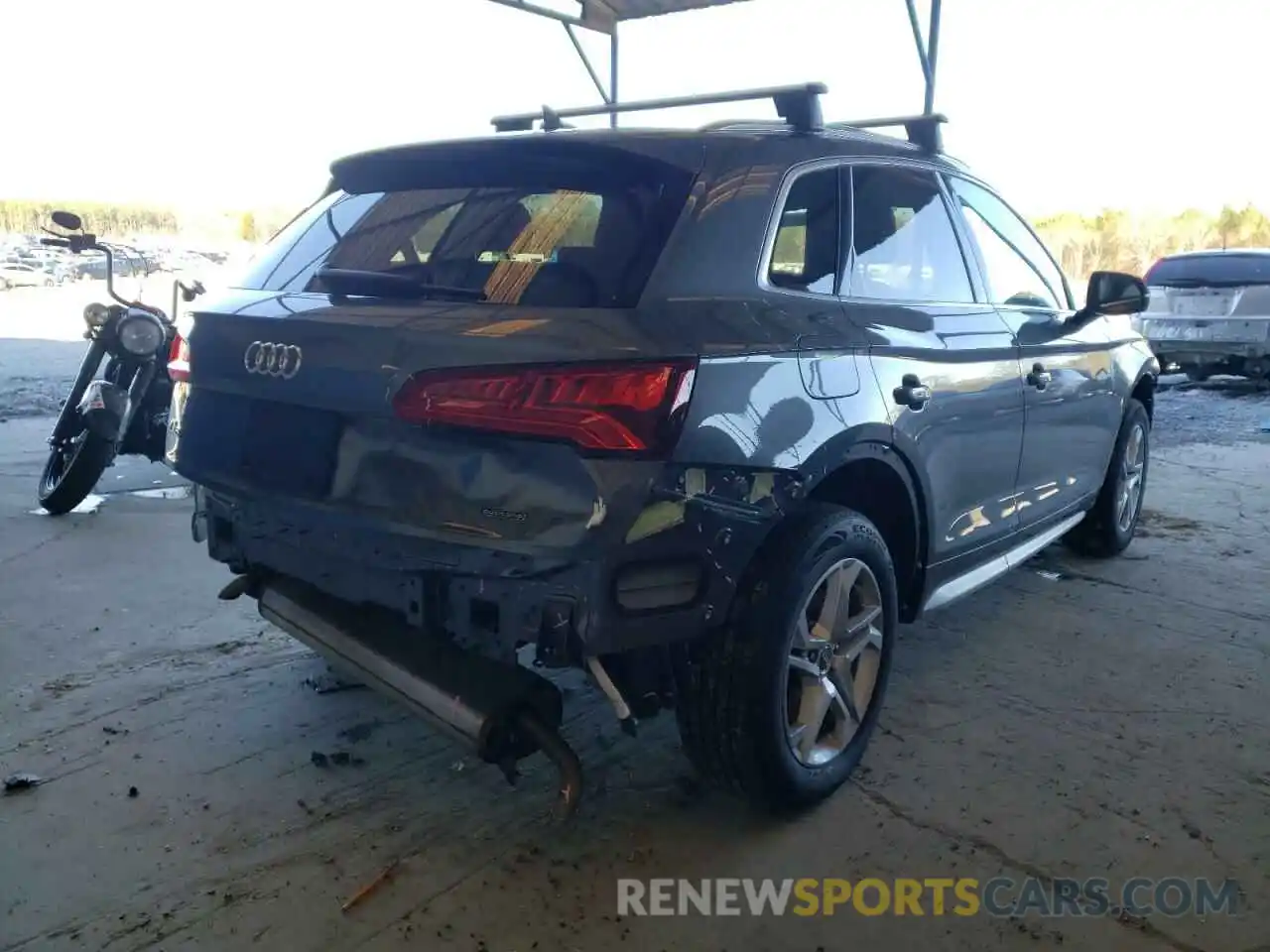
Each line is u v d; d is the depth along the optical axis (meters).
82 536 5.30
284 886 2.55
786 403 2.64
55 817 2.81
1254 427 9.69
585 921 2.46
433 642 2.63
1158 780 3.13
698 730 2.76
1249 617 4.54
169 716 3.40
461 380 2.33
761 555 2.71
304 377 2.59
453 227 2.80
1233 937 2.44
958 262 3.78
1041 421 4.12
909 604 3.49
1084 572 5.18
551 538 2.29
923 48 5.76
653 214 2.65
